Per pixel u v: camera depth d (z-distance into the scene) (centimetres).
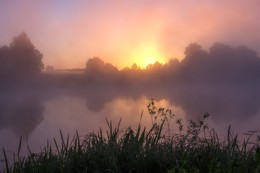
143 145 539
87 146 544
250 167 447
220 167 449
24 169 491
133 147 521
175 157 496
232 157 470
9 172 489
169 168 479
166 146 534
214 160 462
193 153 516
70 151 521
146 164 493
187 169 445
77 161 507
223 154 492
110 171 485
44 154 517
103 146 532
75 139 530
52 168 487
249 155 486
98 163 507
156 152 511
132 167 497
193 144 542
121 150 527
